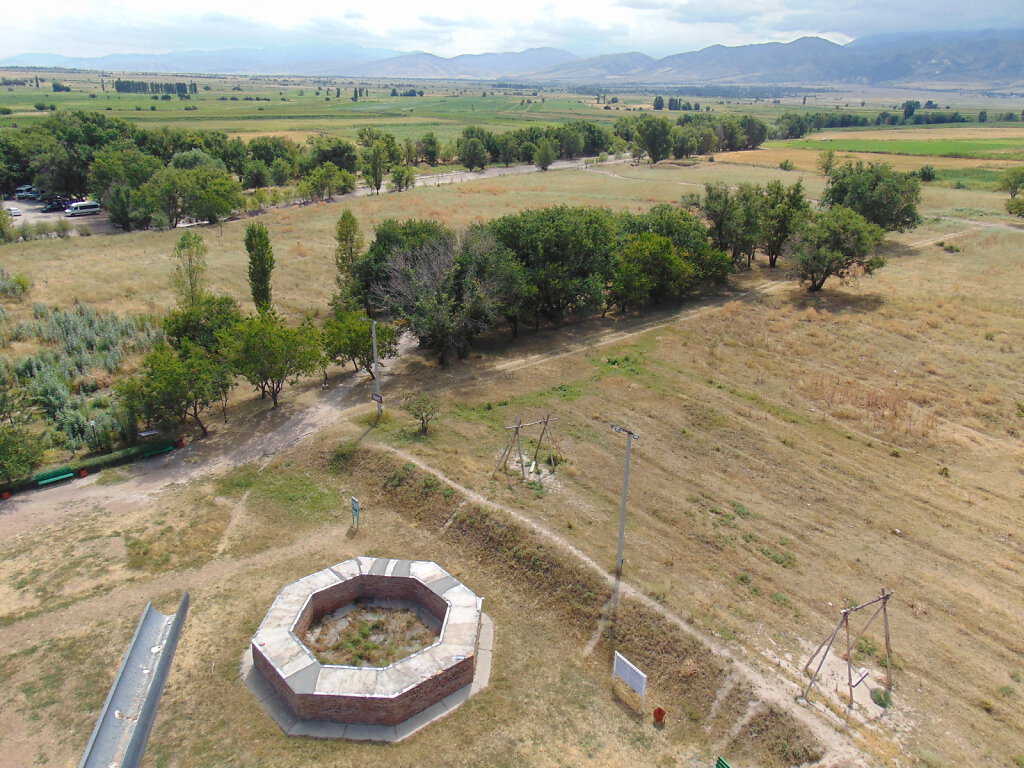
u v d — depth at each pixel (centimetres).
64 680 1983
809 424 3531
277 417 3575
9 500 2859
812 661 2012
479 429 3388
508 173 13488
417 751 1788
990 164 12138
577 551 2447
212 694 1947
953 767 1692
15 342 4334
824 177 11350
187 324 3972
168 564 2492
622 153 16300
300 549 2598
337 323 3966
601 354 4409
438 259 4191
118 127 11744
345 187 10506
